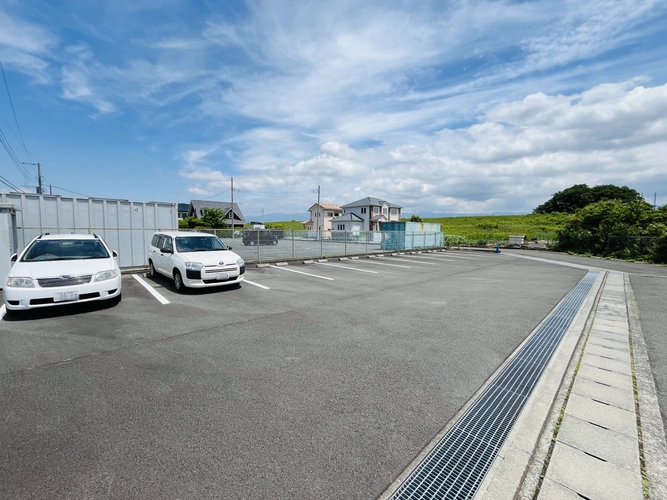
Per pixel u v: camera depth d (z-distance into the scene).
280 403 2.84
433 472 2.04
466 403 2.86
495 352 4.04
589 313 5.98
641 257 16.86
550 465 2.09
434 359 3.82
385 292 7.72
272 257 14.45
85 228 9.59
